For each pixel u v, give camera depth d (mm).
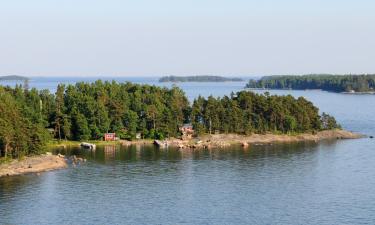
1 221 160125
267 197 187625
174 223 159750
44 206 175250
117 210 171875
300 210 172375
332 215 167125
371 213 168750
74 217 164625
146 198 186125
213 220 162625
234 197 187750
